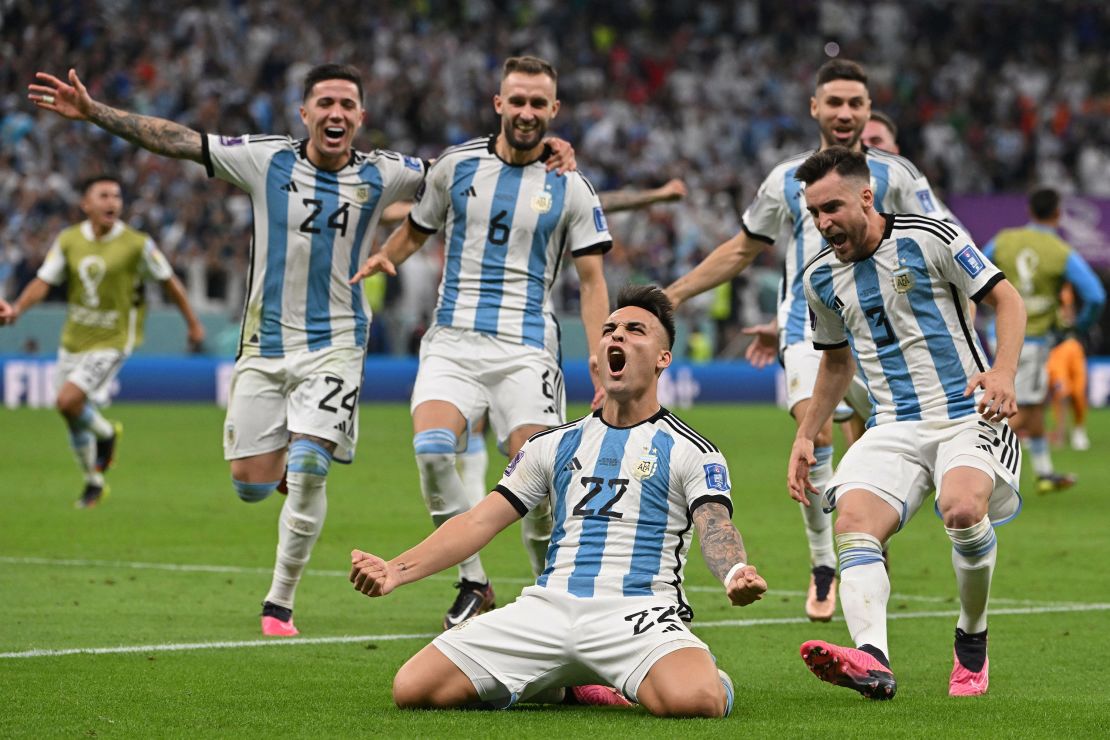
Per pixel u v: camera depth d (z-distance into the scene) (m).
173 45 42.53
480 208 11.41
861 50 52.75
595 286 11.47
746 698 8.43
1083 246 40.94
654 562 7.92
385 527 17.02
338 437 11.11
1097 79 53.16
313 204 11.29
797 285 12.01
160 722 7.60
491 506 8.14
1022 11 54.62
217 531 16.48
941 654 10.12
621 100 48.38
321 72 11.20
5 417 31.45
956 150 48.66
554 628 7.82
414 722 7.57
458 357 11.37
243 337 11.53
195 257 36.44
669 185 13.20
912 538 16.64
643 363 7.99
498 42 48.00
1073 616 11.66
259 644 10.16
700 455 7.91
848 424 12.91
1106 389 40.00
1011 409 8.20
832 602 11.48
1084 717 7.86
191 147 11.23
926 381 8.83
